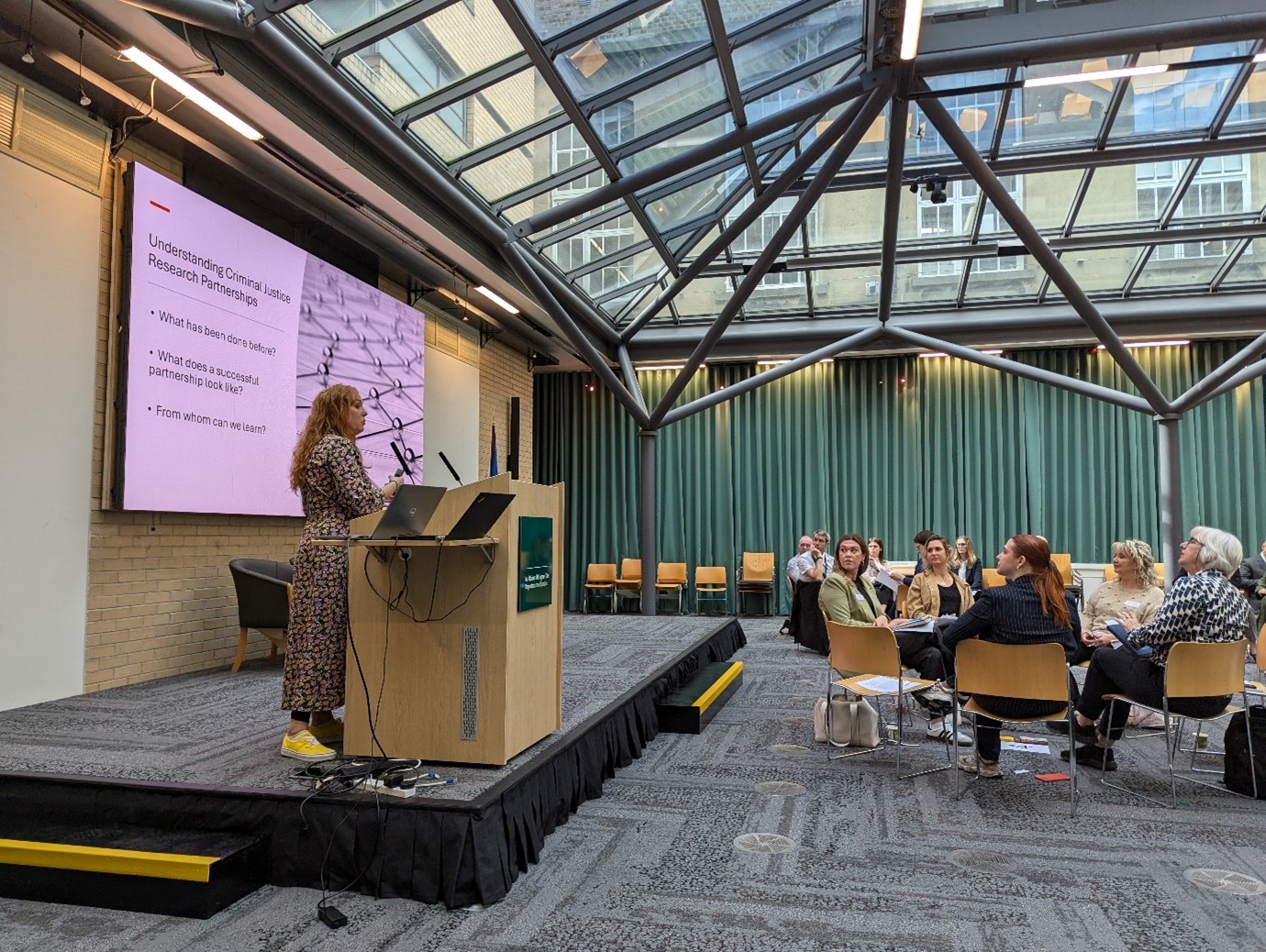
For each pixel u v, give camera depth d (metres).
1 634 4.68
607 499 13.80
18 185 4.88
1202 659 3.91
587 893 2.89
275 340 6.75
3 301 4.77
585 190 8.47
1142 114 8.15
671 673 6.00
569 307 10.62
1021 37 6.18
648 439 11.29
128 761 3.45
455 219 7.95
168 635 5.91
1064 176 9.34
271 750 3.65
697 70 6.82
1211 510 11.79
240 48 5.12
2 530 4.71
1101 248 10.30
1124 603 5.24
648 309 11.18
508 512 3.31
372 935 2.58
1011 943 2.54
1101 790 4.10
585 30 5.90
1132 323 11.53
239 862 2.82
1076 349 12.32
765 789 4.11
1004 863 3.16
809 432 13.09
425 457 9.56
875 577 7.97
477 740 3.27
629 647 7.45
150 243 5.60
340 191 6.85
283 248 6.88
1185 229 9.85
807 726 5.52
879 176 9.20
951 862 3.17
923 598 6.24
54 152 5.11
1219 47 7.12
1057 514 12.23
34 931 2.60
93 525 5.32
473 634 3.30
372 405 8.03
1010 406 12.48
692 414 11.43
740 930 2.62
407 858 2.83
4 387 4.75
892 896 2.87
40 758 3.51
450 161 7.18
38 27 4.55
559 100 6.52
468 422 10.62
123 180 5.54
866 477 12.80
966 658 4.02
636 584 12.78
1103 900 2.84
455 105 6.55
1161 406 9.80
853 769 4.48
